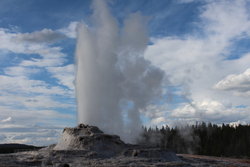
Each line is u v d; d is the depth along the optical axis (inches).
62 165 1435.8
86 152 1769.2
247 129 4424.2
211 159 2407.7
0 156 1680.6
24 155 1736.0
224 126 4776.1
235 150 4153.5
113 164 1519.4
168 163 1622.8
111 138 1971.0
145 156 1815.9
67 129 2094.0
